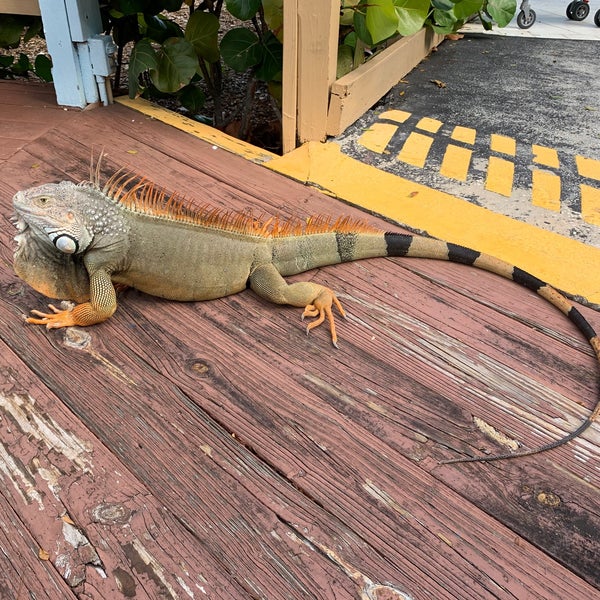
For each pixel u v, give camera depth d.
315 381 0.84
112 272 0.87
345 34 1.72
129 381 0.82
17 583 0.60
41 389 0.80
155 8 1.61
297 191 1.27
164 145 1.42
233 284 0.96
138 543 0.64
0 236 1.06
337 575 0.62
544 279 1.04
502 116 1.71
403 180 1.32
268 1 1.44
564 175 1.38
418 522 0.67
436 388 0.84
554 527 0.68
